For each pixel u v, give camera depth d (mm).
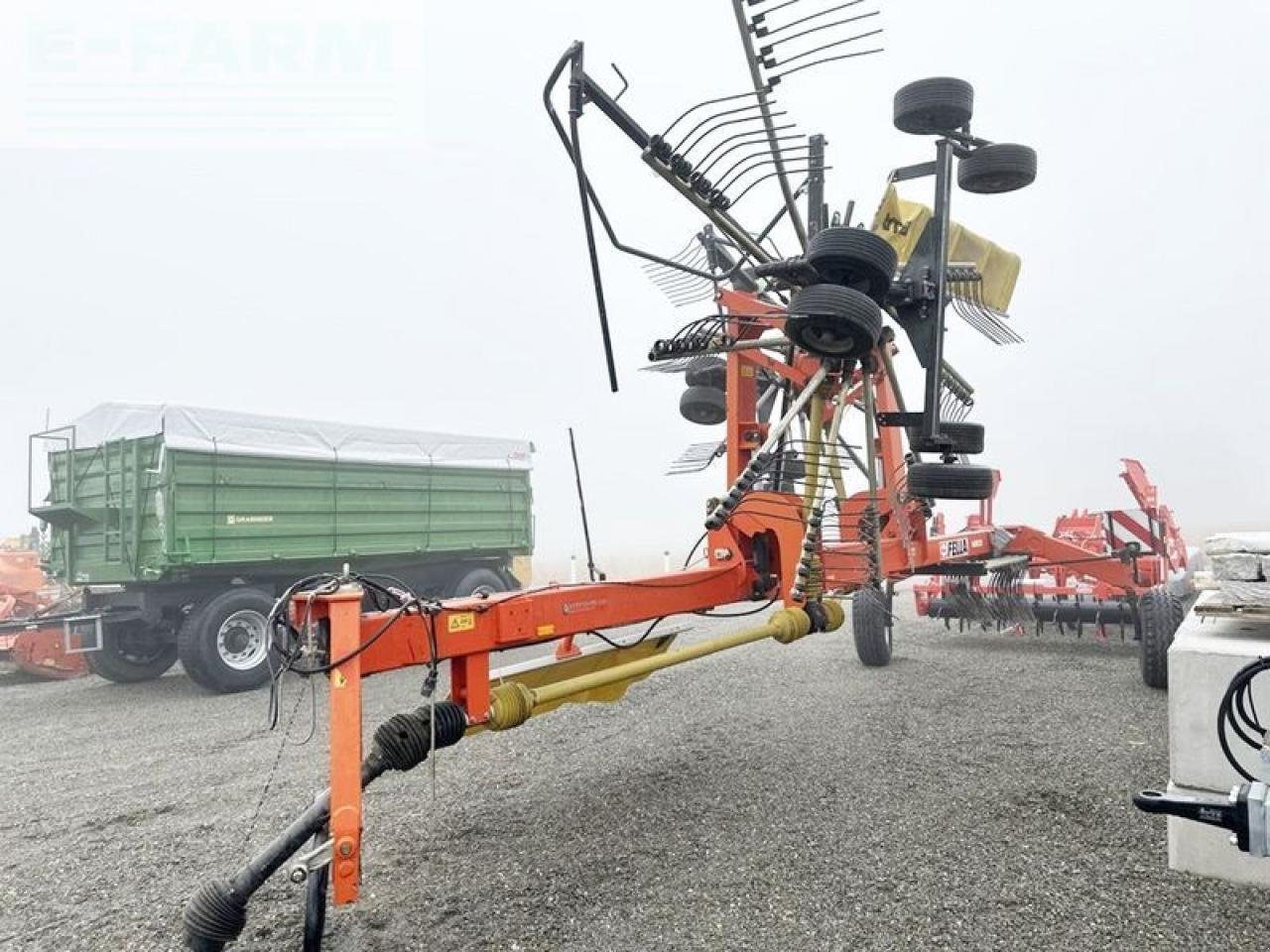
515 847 3650
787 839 3625
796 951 2719
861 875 3252
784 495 4727
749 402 5105
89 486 8789
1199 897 3004
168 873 3631
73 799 4766
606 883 3266
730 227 4465
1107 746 4848
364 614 2922
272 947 2865
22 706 8125
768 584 4891
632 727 5676
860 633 7594
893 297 4652
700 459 6297
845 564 5641
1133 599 7934
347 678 2631
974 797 4055
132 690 8789
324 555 9094
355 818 2566
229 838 4027
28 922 3191
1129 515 8125
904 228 4691
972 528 9266
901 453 6230
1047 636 9594
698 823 3854
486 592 3492
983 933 2793
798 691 6664
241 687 8273
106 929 3113
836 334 3844
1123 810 3826
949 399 6297
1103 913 2904
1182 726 3221
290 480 8812
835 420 4621
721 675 7383
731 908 3018
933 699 6238
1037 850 3430
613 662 4254
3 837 4168
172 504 7816
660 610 4156
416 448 10156
